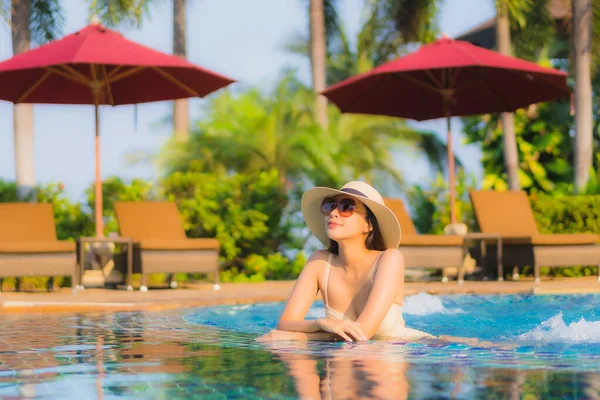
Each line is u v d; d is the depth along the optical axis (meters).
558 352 3.34
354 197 4.07
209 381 2.63
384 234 4.18
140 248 9.71
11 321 5.41
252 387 2.50
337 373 2.75
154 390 2.49
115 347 3.72
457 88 12.43
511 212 11.64
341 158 18.30
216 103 19.33
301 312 4.20
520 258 11.02
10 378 2.77
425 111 13.25
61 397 2.41
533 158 18.45
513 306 6.88
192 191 12.45
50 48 10.33
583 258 10.84
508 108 12.92
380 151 20.14
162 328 4.84
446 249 10.69
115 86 11.87
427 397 2.30
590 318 5.65
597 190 13.88
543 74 11.36
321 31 20.36
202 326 5.02
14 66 9.84
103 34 10.57
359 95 12.70
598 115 25.83
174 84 11.79
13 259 9.23
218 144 18.17
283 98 19.81
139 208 10.68
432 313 6.30
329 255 4.33
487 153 18.77
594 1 17.92
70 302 7.24
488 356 3.20
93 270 10.55
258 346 3.69
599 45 18.09
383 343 3.80
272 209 12.60
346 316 4.18
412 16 20.89
